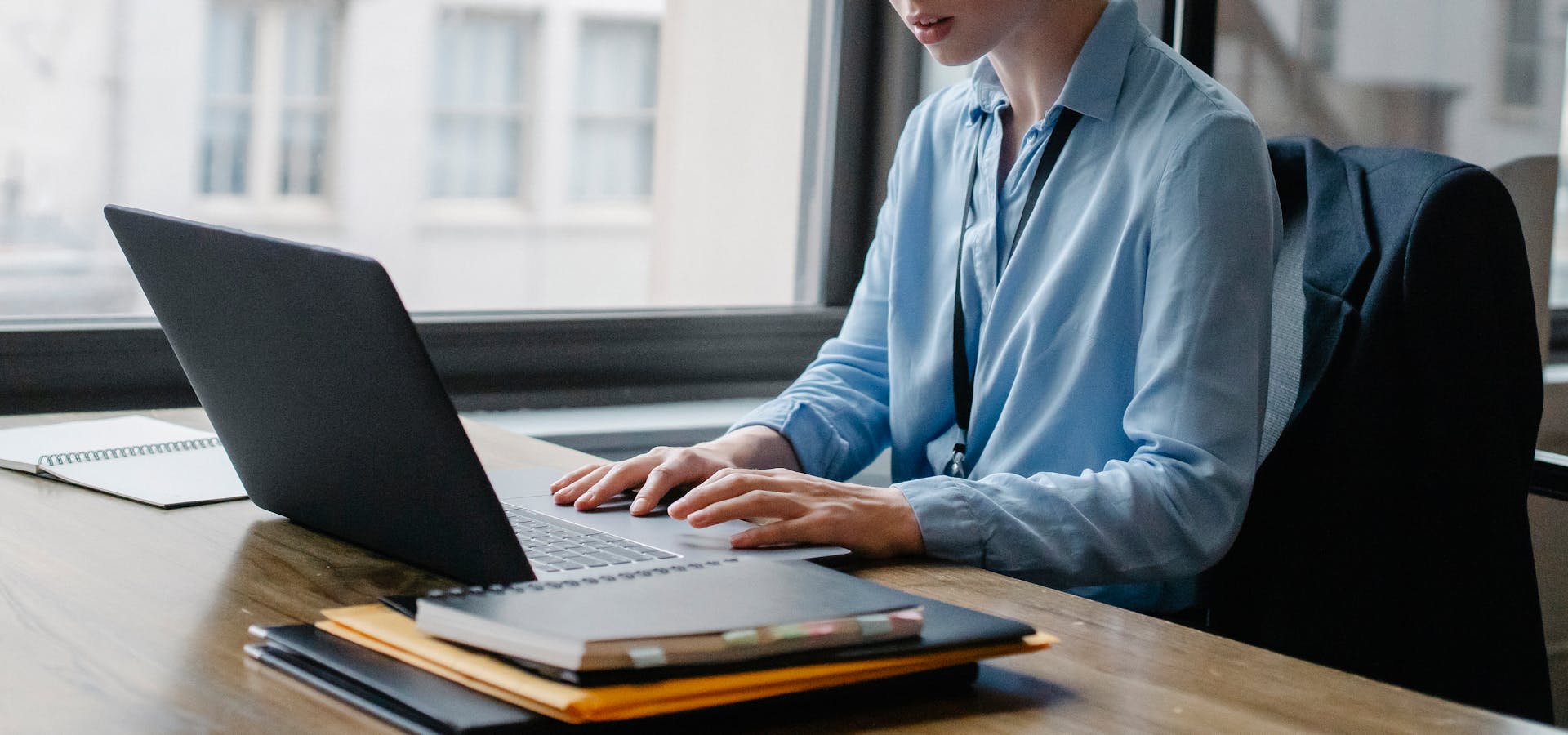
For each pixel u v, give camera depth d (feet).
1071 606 2.86
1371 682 2.40
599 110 9.84
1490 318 3.80
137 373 5.57
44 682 2.16
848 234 7.14
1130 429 3.74
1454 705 2.29
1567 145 5.57
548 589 2.25
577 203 9.99
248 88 9.25
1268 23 5.74
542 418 6.13
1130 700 2.25
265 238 2.73
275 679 2.22
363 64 10.23
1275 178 4.40
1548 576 5.06
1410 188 3.90
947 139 4.72
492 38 10.72
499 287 10.53
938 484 3.38
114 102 7.92
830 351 4.91
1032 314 4.12
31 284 6.26
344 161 10.19
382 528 2.95
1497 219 3.81
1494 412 3.80
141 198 8.41
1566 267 5.63
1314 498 3.89
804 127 7.24
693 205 8.18
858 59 6.98
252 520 3.36
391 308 2.50
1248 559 4.04
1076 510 3.38
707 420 6.37
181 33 8.52
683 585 2.28
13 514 3.29
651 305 6.91
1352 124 5.63
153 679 2.20
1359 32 5.58
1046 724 2.13
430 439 2.61
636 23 9.56
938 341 4.53
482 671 2.05
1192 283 3.74
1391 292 3.82
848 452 4.52
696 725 2.05
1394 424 3.83
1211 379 3.67
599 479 3.58
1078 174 4.17
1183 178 3.83
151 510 3.40
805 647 2.10
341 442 2.86
